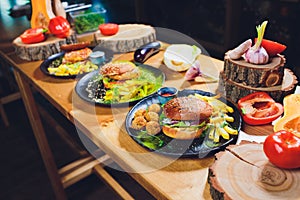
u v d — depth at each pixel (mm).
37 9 1980
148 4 3504
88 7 2303
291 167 797
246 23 2887
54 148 2648
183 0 3459
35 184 2293
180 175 886
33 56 1796
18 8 2887
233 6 2578
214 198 785
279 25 2678
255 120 1080
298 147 784
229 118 1084
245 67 1162
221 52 2930
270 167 812
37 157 2564
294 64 2594
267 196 733
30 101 1952
